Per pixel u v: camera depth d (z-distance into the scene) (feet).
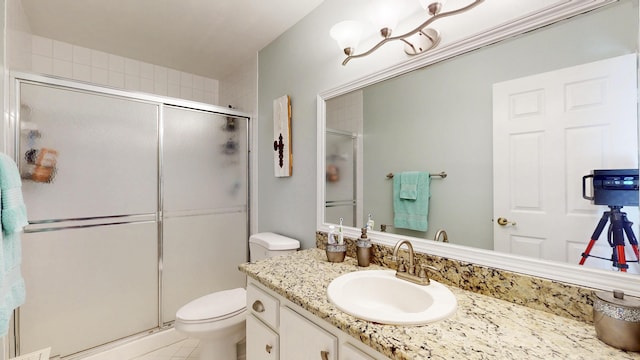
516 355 2.11
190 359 6.07
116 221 6.06
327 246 4.61
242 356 5.97
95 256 5.82
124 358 6.01
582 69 2.64
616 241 2.48
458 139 3.56
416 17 3.96
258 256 6.42
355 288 3.64
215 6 5.78
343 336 2.76
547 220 2.85
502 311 2.82
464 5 3.46
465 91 3.48
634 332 2.10
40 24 6.51
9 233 3.69
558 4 2.72
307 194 6.10
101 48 7.73
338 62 5.26
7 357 4.87
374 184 4.60
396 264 3.77
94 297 5.80
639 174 2.38
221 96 10.04
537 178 2.92
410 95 4.08
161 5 5.78
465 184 3.50
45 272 5.28
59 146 5.42
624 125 2.44
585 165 2.63
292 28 6.50
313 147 5.91
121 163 6.13
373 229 4.61
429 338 2.34
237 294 5.77
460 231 3.54
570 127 2.71
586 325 2.55
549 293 2.79
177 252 6.91
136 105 6.33
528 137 2.98
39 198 5.22
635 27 2.39
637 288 2.36
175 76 9.37
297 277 3.84
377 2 4.49
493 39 3.20
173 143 6.88
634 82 2.39
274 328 3.76
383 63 4.42
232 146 7.88
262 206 7.70
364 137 4.75
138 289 6.34
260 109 7.81
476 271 3.32
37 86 5.19
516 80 3.05
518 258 3.03
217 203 7.58
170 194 6.82
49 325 5.32
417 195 4.01
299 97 6.29
